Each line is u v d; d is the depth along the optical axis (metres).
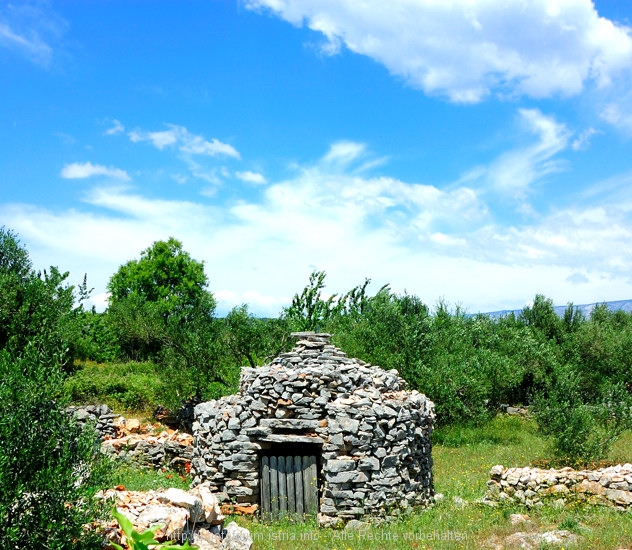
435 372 27.27
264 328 26.19
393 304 30.00
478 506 13.77
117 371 31.88
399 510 13.16
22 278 20.73
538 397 21.56
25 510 7.06
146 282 49.94
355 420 13.33
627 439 21.61
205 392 25.47
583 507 12.99
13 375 7.58
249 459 13.85
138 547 4.62
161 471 17.45
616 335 35.53
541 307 41.88
